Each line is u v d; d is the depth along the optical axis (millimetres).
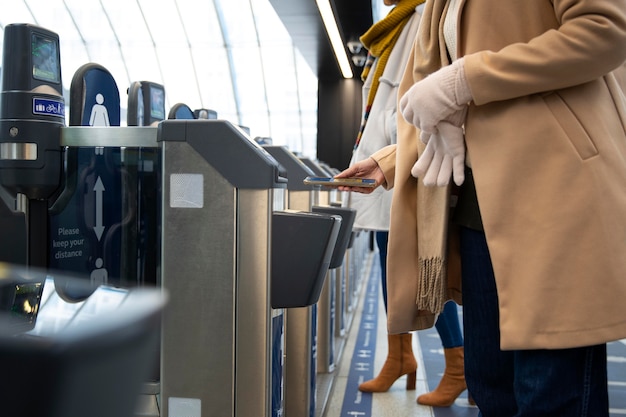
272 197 1318
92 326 263
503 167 1114
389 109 2457
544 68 1073
